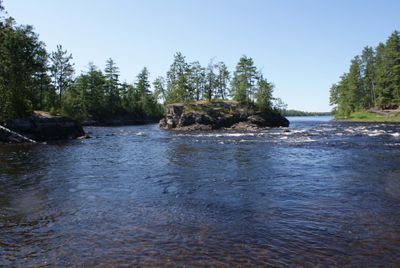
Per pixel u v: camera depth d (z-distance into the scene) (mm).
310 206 11688
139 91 121375
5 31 47500
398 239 8641
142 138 47094
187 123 77500
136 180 16578
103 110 101438
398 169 18391
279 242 8547
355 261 7449
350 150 27484
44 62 60219
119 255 7855
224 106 85438
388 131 48562
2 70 46656
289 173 17875
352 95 108188
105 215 10953
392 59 91188
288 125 86312
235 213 11023
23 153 28391
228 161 22719
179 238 8867
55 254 7961
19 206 12086
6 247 8414
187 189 14547
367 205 11680
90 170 19547
